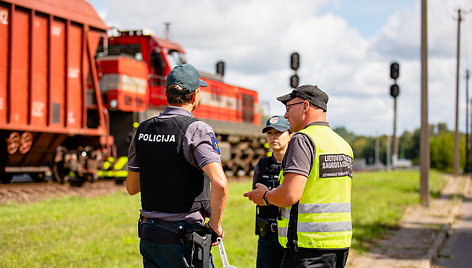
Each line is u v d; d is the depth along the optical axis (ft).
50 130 42.37
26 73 40.45
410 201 55.31
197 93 11.32
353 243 29.84
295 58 43.06
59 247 24.04
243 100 74.33
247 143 75.51
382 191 64.64
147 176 10.55
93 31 46.91
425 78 53.11
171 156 10.32
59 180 47.24
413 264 25.09
